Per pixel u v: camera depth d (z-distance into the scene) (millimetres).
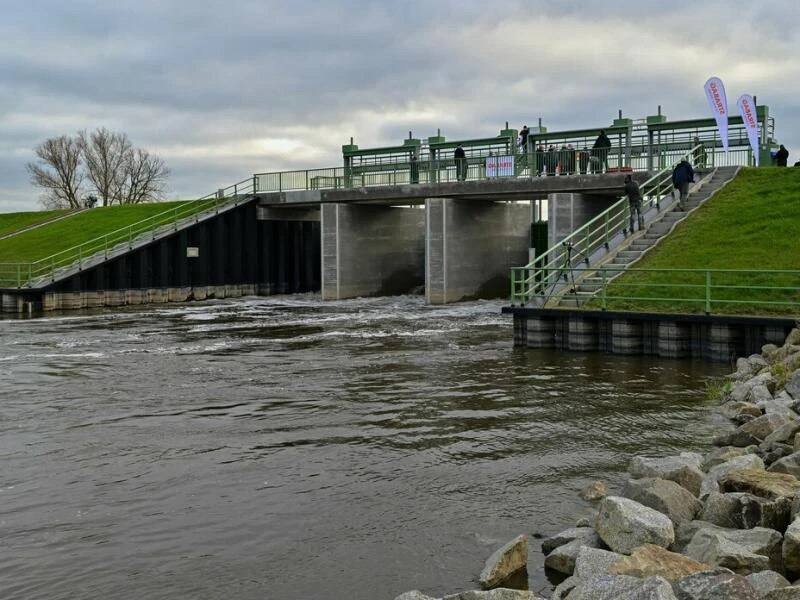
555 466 13188
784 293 25156
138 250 50938
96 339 31438
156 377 22172
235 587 8930
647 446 14281
